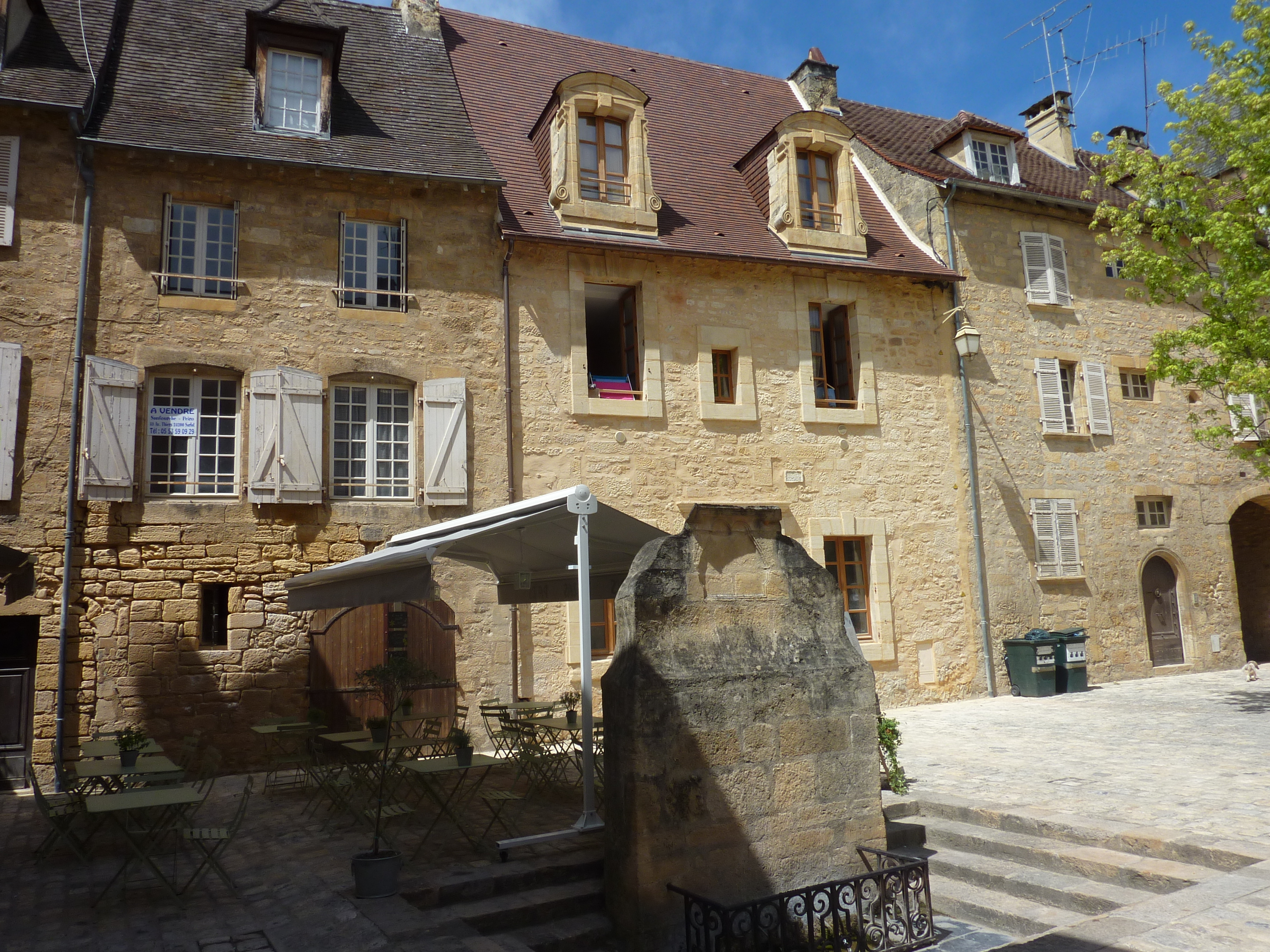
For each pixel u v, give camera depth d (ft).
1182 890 16.80
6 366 31.60
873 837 20.58
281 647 34.27
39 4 36.42
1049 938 14.88
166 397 34.58
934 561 46.83
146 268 34.35
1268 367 35.50
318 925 16.38
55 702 31.17
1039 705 43.27
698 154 51.16
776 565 20.79
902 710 43.62
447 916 17.11
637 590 18.70
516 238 39.24
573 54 54.70
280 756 27.66
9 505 31.45
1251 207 37.14
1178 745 30.71
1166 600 54.90
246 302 35.47
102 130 33.94
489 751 36.24
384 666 23.75
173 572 33.17
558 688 38.14
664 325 42.75
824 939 18.63
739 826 18.79
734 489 42.93
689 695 18.60
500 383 39.01
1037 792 24.94
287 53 38.68
